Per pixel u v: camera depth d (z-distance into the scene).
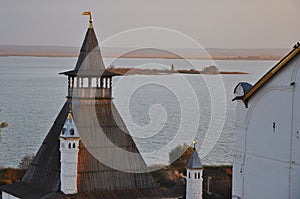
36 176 116.88
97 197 111.06
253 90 91.94
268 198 90.50
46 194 111.56
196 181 116.44
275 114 89.44
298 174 86.31
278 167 89.00
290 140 87.25
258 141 92.06
